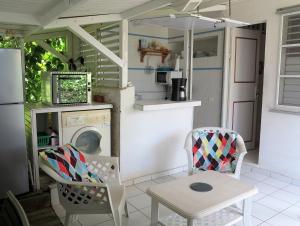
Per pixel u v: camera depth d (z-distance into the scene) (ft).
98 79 13.19
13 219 3.78
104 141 11.37
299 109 11.89
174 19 9.07
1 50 8.59
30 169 10.12
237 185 7.84
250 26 15.66
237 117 15.64
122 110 11.35
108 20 10.77
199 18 8.86
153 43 16.94
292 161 12.20
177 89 12.76
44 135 10.72
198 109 16.85
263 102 13.12
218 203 6.82
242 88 15.61
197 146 10.48
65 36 15.06
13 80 8.91
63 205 7.28
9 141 9.08
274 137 12.79
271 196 10.94
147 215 9.41
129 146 11.73
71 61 14.96
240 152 9.78
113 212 7.06
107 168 8.70
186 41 12.96
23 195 9.62
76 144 10.74
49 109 10.07
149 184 12.00
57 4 8.01
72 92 10.79
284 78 12.46
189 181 8.10
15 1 7.69
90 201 7.07
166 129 12.74
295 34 11.96
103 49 10.84
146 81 17.11
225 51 14.83
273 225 8.87
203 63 16.26
